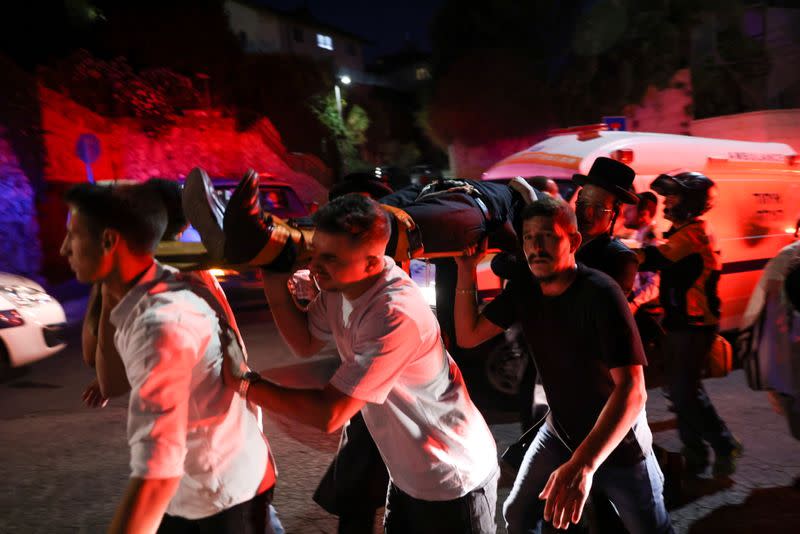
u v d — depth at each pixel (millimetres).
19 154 12836
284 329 2193
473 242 2416
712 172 6195
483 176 6852
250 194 1796
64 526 3484
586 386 2256
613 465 2281
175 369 1556
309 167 24750
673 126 24109
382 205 2229
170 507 1830
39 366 6691
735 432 4719
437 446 2018
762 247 6496
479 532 2098
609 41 23547
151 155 16750
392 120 41531
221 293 1964
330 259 1835
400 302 1872
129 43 19781
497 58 25516
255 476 1858
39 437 4750
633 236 5238
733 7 23391
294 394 1766
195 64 21859
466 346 2600
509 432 4742
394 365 1851
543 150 6180
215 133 19109
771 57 23688
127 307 1650
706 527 3410
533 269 2219
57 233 12953
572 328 2223
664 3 23406
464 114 26672
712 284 3938
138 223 1646
